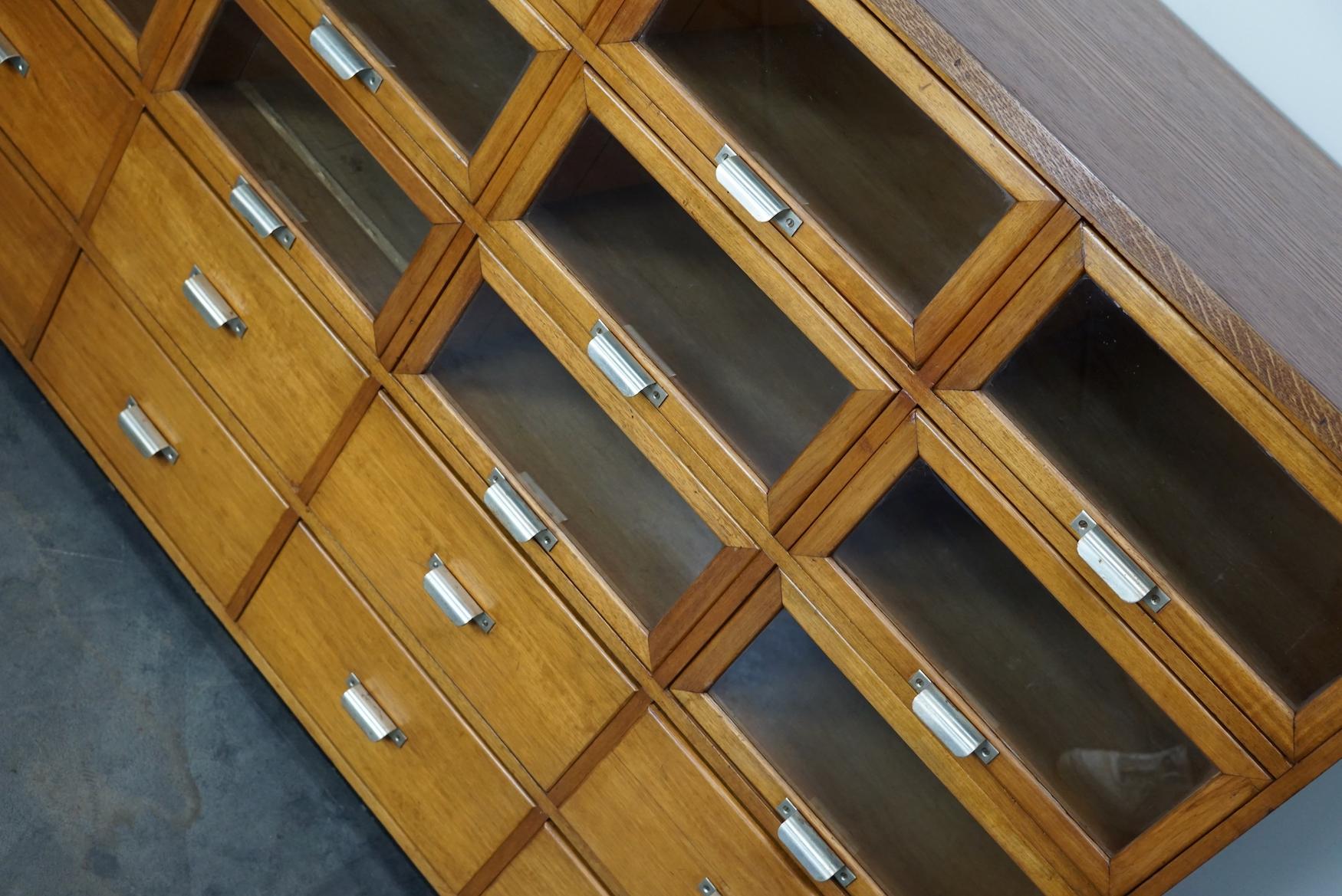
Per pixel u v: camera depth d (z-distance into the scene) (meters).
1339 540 0.98
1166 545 1.05
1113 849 1.17
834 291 1.14
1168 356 1.00
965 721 1.20
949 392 1.11
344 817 1.75
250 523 1.67
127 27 1.50
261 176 1.48
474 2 1.26
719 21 1.11
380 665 1.60
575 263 1.28
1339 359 1.00
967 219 1.05
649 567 1.37
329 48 1.32
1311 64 1.46
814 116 1.09
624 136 1.19
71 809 1.59
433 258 1.37
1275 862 1.60
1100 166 0.98
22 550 1.77
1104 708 1.14
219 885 1.61
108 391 1.76
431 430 1.45
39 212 1.71
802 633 1.29
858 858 1.32
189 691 1.76
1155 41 1.42
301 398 1.55
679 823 1.42
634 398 1.28
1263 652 1.04
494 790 1.56
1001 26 1.12
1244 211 1.13
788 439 1.22
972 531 1.15
